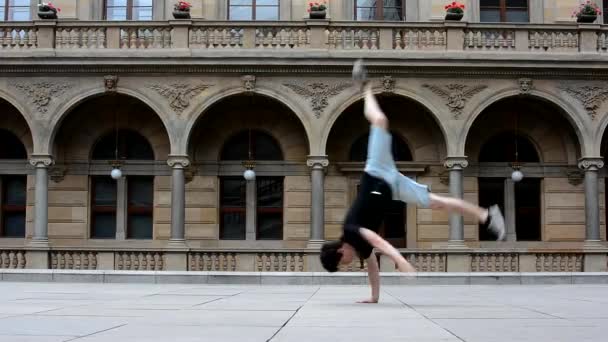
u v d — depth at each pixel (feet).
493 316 28.60
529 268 83.61
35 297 41.73
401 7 94.27
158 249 82.38
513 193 91.97
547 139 92.27
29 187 91.25
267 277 64.39
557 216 91.50
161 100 84.99
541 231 92.12
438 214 90.89
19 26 86.12
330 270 28.71
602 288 58.75
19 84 85.51
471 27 86.58
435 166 90.94
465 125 85.10
